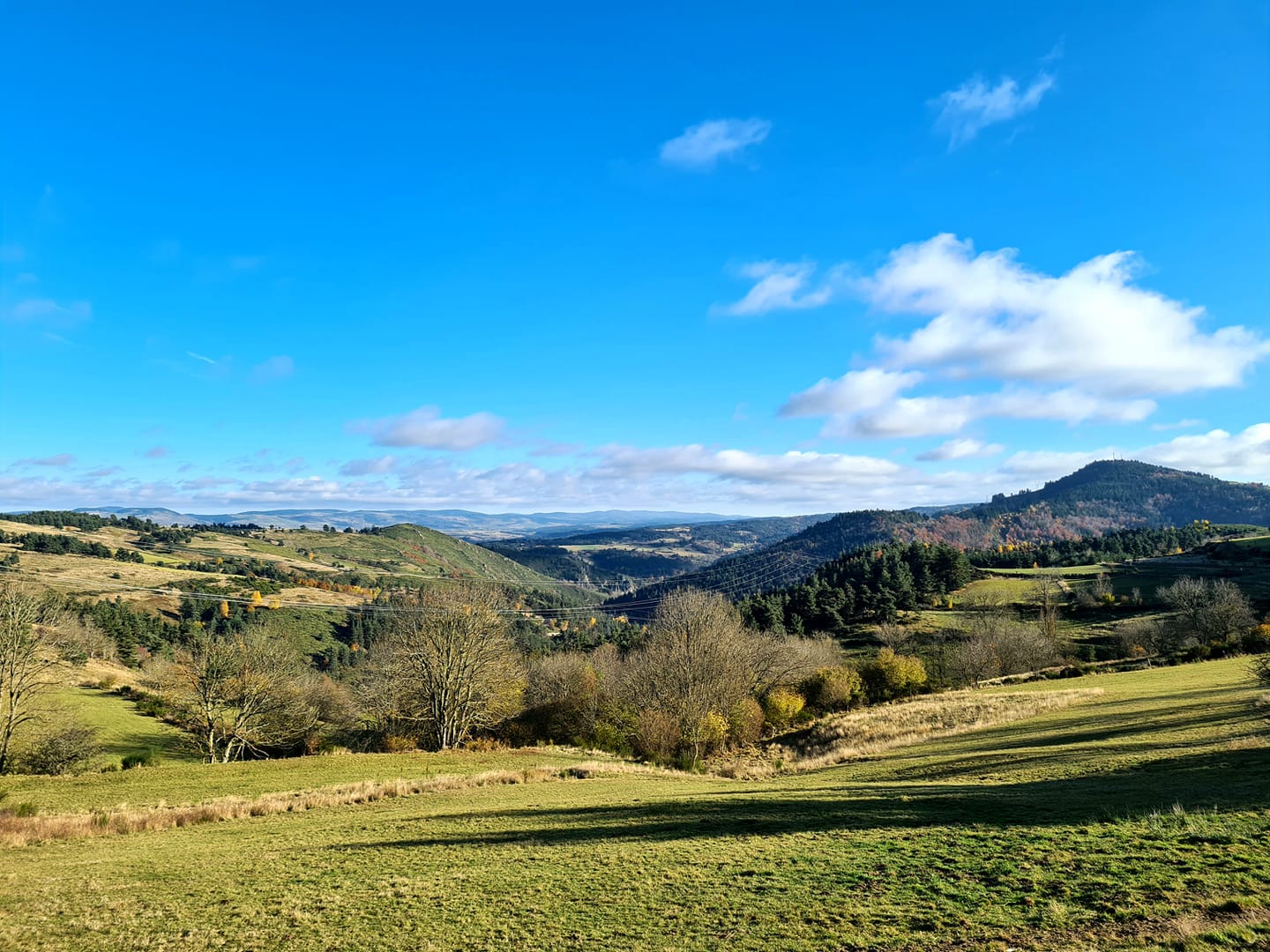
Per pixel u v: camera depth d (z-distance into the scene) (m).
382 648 70.38
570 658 92.50
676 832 20.80
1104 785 21.20
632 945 11.73
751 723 66.75
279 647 68.00
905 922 11.54
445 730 58.75
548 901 14.48
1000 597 138.25
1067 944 9.91
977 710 53.97
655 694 61.28
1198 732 28.14
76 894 16.34
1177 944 9.26
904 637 120.19
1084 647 101.12
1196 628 88.50
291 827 24.69
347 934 13.23
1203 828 14.51
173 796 30.67
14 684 50.91
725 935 11.78
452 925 13.45
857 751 48.00
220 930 13.75
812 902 12.98
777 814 22.45
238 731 59.06
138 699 79.88
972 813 19.42
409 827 23.78
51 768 49.78
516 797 30.70
